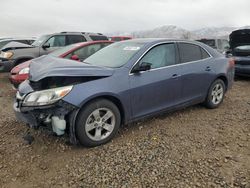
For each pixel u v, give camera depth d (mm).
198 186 3234
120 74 4387
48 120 3945
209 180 3346
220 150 4090
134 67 4559
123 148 4160
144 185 3271
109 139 4352
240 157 3887
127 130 4816
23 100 3971
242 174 3467
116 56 4852
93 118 4148
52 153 4074
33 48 10664
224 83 6207
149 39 5203
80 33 12078
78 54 8070
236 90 8094
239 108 6109
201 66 5562
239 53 9469
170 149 4113
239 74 9562
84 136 4059
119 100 4348
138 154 3973
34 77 4121
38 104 3822
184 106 5418
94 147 4211
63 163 3807
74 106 3893
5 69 10203
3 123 5316
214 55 5973
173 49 5203
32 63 4844
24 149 4223
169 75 4957
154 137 4535
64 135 4488
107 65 4637
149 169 3590
